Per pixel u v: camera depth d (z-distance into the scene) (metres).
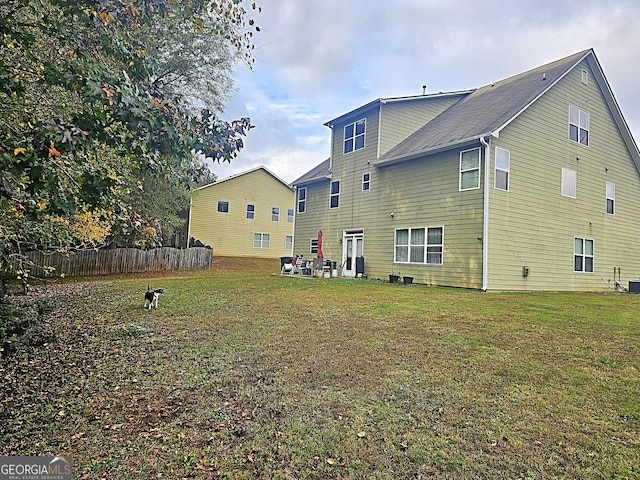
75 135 2.64
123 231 3.87
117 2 3.42
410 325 6.41
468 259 11.77
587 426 3.09
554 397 3.63
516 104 12.36
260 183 30.00
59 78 2.89
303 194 20.05
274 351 5.11
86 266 16.52
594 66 14.39
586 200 14.20
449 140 12.41
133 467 2.65
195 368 4.59
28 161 2.50
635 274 16.02
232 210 28.94
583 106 14.23
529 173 12.39
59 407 3.67
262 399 3.67
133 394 3.93
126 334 6.22
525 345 5.26
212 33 4.71
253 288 11.19
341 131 17.62
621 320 6.98
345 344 5.35
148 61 3.53
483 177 11.45
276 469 2.59
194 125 3.36
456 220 12.22
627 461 2.62
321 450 2.79
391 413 3.33
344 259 16.98
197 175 3.85
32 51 3.65
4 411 3.60
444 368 4.38
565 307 8.37
